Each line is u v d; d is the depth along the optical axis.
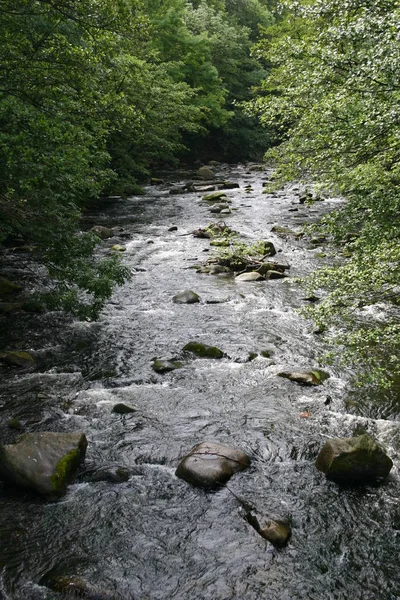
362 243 6.21
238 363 8.32
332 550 4.54
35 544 4.58
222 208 22.31
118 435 6.29
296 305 10.98
